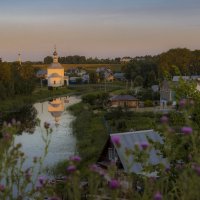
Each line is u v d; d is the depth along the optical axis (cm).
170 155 788
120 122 5300
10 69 10731
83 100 8862
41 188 605
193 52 13225
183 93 1402
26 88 10619
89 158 3572
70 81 16200
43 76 17012
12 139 588
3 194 554
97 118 6284
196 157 556
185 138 573
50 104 9462
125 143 2447
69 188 482
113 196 473
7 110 8112
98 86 14550
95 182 502
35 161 639
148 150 570
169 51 12875
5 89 9519
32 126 5516
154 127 1273
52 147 4278
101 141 4388
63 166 3077
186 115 686
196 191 473
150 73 11662
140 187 816
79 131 5319
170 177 955
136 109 7069
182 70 11950
